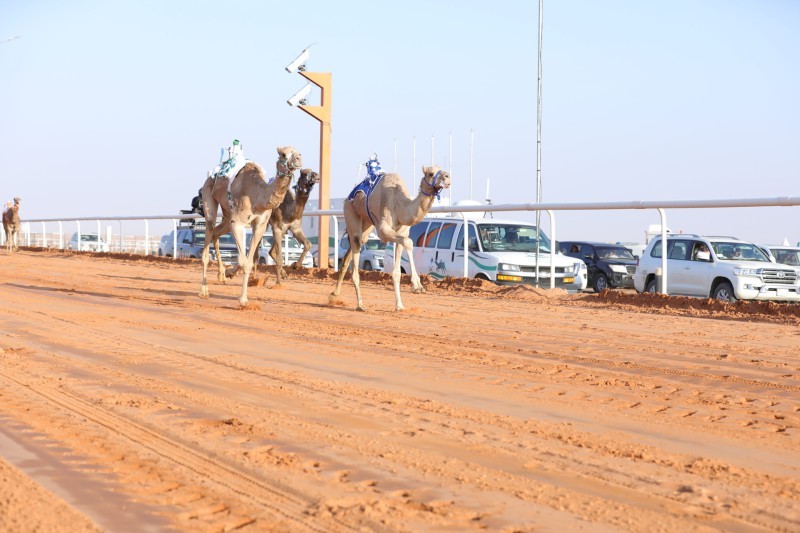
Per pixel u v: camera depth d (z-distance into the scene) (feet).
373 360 31.27
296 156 45.96
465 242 71.51
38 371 28.58
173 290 62.13
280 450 19.11
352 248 49.14
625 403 24.13
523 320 44.29
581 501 15.74
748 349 34.63
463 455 18.75
